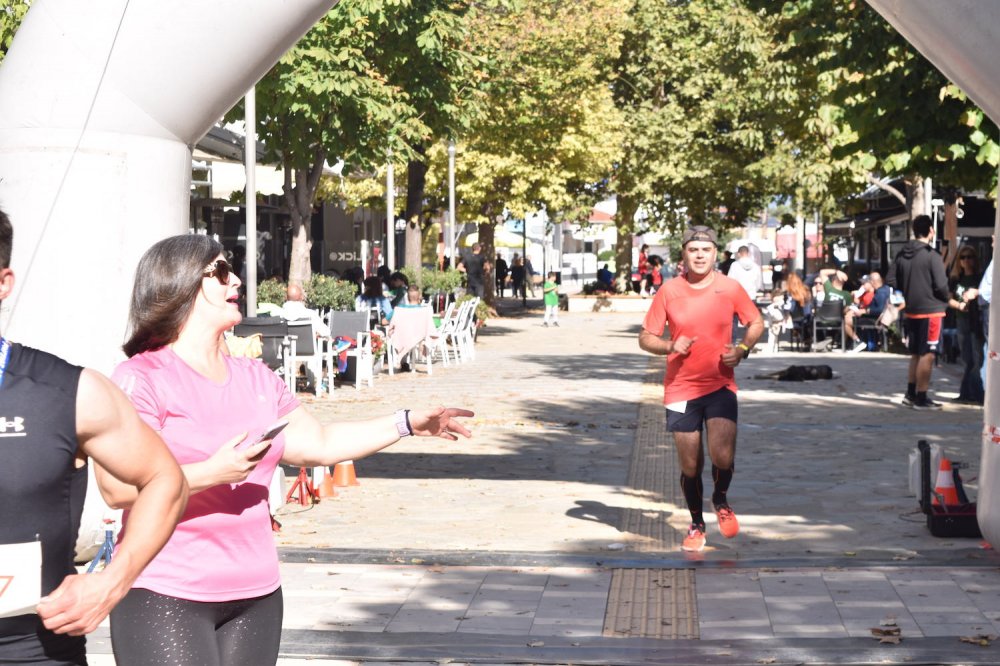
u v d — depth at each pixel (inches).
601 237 2650.1
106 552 277.7
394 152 822.5
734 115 1676.9
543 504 407.5
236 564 148.3
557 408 679.1
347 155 791.1
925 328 649.0
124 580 117.7
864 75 620.4
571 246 3105.3
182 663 144.5
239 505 149.3
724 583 300.7
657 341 326.3
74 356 311.9
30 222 310.0
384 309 906.1
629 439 562.6
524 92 1385.3
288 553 331.3
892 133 615.8
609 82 1844.2
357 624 267.6
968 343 664.4
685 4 1795.0
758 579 303.6
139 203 314.3
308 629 263.1
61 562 116.8
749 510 392.8
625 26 1717.5
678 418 328.5
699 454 331.0
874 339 1064.8
